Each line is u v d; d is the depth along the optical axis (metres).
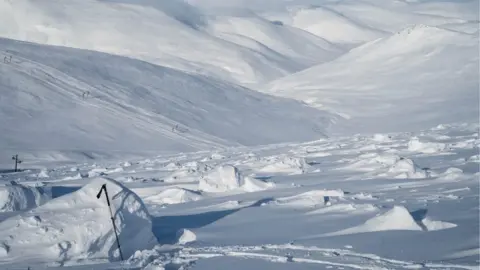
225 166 23.73
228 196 20.91
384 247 10.16
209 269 9.11
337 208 15.22
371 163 29.39
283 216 14.74
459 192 16.91
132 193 11.48
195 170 31.77
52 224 10.61
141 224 11.27
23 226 10.59
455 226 11.58
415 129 80.69
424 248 9.91
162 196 21.16
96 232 10.48
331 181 23.84
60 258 10.06
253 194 20.92
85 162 57.50
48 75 86.25
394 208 12.21
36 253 10.12
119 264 9.77
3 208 17.09
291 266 9.05
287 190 21.52
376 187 20.16
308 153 42.59
